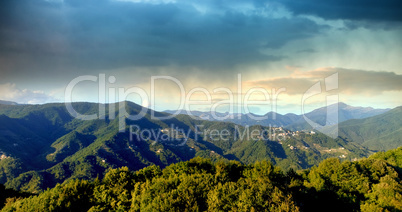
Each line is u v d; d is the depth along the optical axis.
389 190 49.00
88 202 47.34
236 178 55.94
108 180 52.75
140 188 48.25
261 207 37.59
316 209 52.38
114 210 45.34
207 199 41.09
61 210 42.84
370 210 44.28
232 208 37.78
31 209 42.53
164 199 39.62
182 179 46.94
